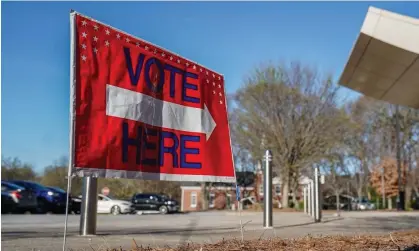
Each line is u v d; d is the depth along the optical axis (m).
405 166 51.09
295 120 34.81
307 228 13.34
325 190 50.22
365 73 16.25
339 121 34.94
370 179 55.66
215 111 7.93
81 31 5.67
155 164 6.53
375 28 13.32
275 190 42.22
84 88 5.55
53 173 59.59
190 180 7.12
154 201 32.25
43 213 23.88
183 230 12.33
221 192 53.59
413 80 15.90
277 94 34.62
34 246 7.75
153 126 6.59
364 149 52.78
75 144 5.30
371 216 23.55
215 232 11.42
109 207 31.22
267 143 35.06
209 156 7.58
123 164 5.91
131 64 6.34
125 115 6.07
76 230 12.03
